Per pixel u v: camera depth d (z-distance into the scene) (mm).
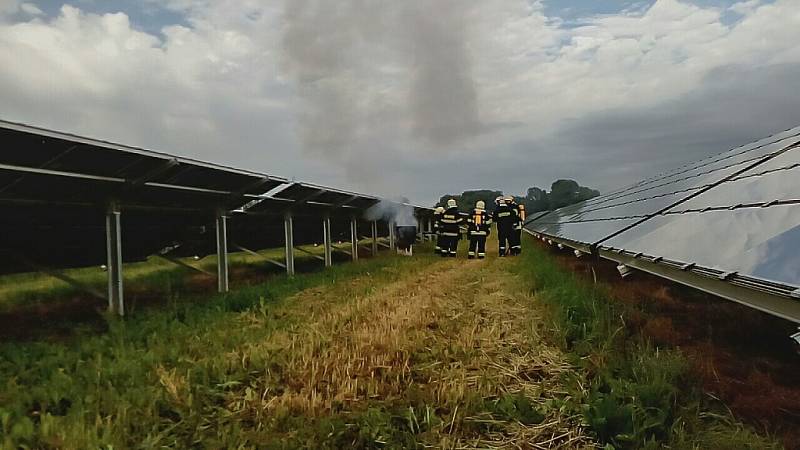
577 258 17766
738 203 6785
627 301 8820
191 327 7922
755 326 7148
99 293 9102
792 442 3955
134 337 7238
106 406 4555
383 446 4070
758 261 4188
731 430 4074
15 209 8094
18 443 3957
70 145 6918
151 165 8555
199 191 10508
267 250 20156
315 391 5031
